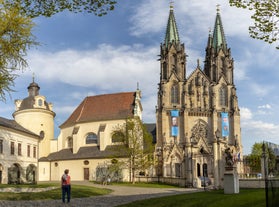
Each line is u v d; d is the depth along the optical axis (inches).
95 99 4530.0
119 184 3075.8
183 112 4261.8
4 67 1316.4
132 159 3503.9
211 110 4340.6
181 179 2903.5
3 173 3154.5
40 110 4411.9
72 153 4232.3
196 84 4394.7
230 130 4370.1
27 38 1320.1
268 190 735.1
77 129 4254.4
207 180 3152.1
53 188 2111.2
